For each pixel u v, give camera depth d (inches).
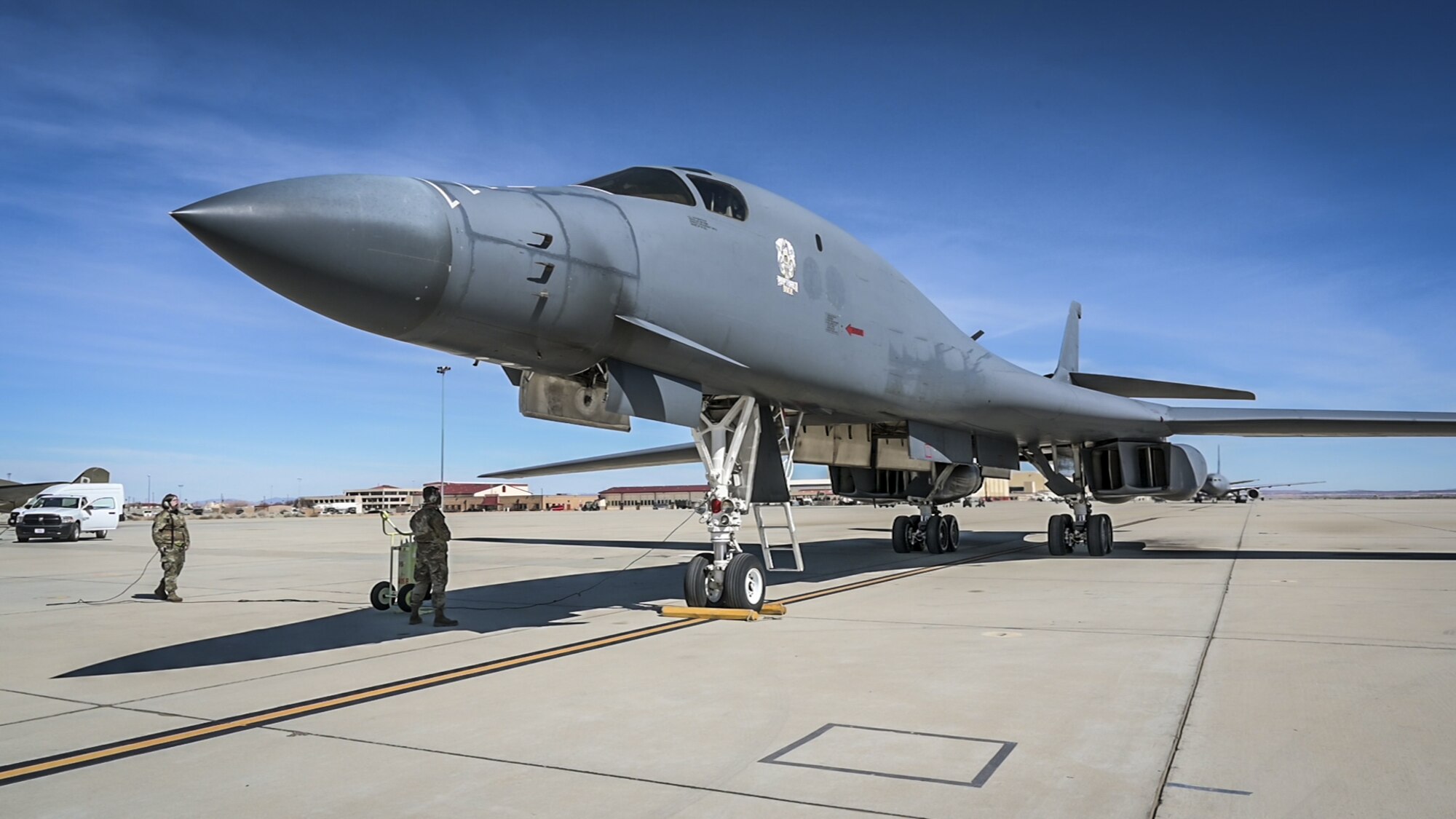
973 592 419.2
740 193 360.2
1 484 1524.4
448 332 265.3
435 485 343.6
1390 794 140.5
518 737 178.5
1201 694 205.6
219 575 589.6
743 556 350.6
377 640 304.3
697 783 149.3
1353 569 516.1
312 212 226.4
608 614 361.7
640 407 321.1
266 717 197.8
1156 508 2659.9
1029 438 609.9
